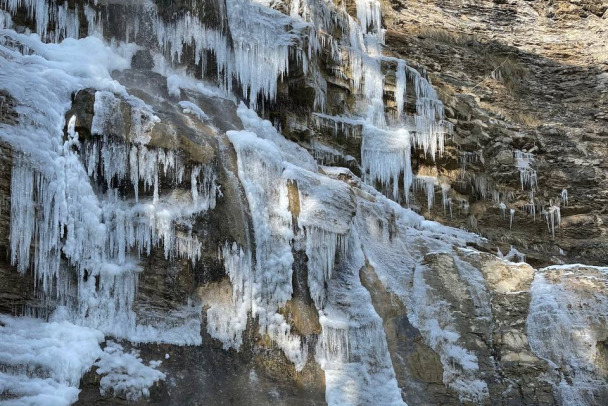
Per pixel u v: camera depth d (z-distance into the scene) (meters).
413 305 14.28
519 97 23.08
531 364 13.70
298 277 12.76
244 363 11.59
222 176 12.29
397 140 18.05
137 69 14.23
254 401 11.37
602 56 24.42
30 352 9.55
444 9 23.97
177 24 15.17
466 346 13.84
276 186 13.05
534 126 22.41
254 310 11.96
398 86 19.34
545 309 14.17
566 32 25.20
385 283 14.27
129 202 11.44
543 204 20.53
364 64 19.02
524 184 20.48
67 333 10.03
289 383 11.95
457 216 19.14
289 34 16.75
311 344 12.50
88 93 11.33
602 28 25.34
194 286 11.54
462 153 19.69
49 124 10.85
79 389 9.73
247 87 15.95
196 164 11.94
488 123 21.08
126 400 10.09
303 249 12.98
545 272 14.91
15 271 10.01
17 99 10.64
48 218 10.42
